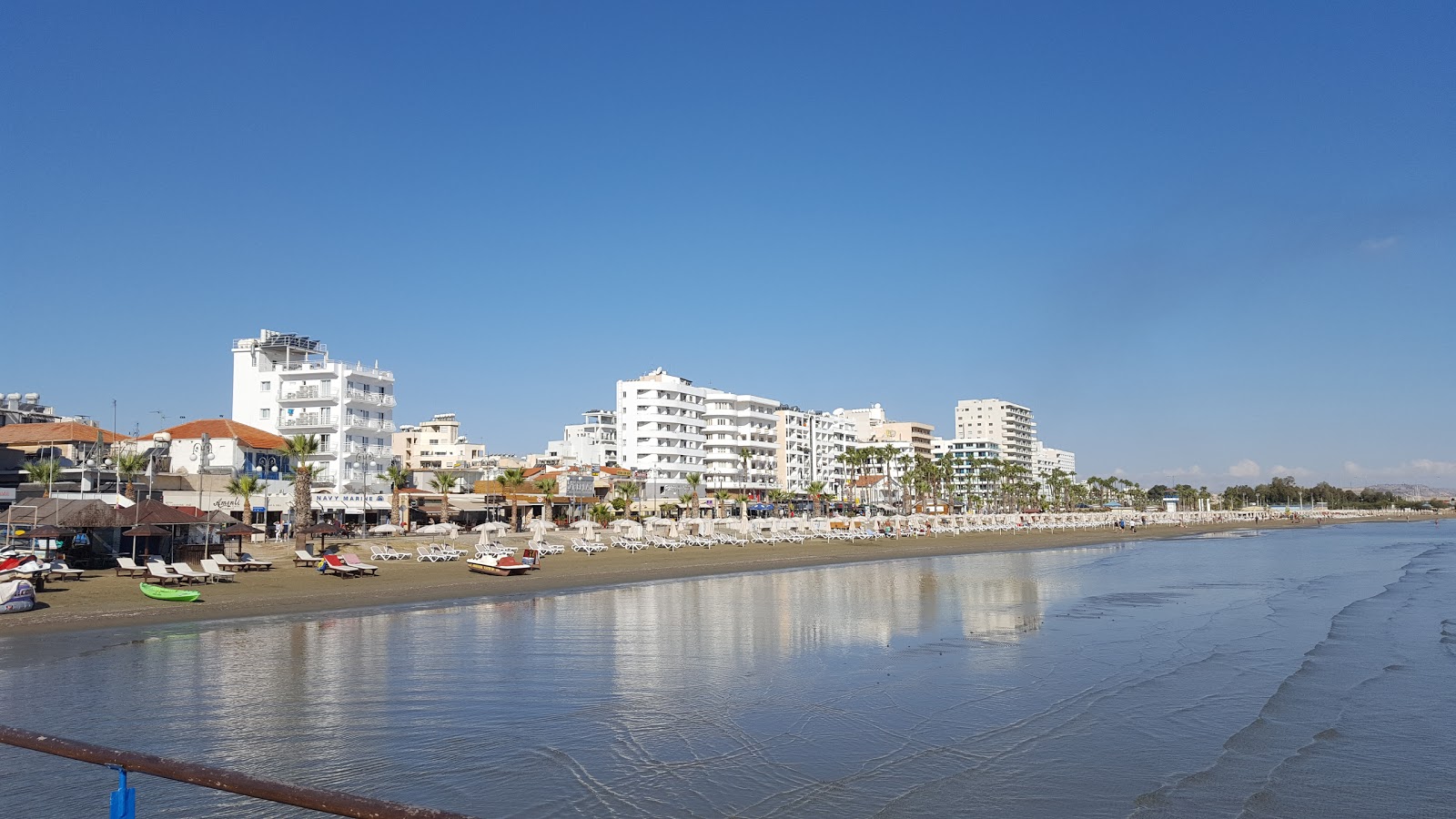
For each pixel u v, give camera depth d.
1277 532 146.75
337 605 40.28
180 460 81.69
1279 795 15.44
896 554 85.56
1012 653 28.66
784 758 17.11
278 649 28.42
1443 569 65.19
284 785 5.39
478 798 14.75
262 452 87.25
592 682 23.72
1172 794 15.48
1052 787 15.69
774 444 176.12
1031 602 43.69
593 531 86.81
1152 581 56.62
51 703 20.64
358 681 23.48
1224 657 28.11
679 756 17.14
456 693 22.27
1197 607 41.78
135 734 18.14
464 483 111.81
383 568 57.50
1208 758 17.50
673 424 159.12
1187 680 24.64
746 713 20.47
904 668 26.08
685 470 156.88
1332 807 14.91
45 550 49.84
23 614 34.31
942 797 15.11
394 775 15.81
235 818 13.58
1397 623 35.81
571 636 31.64
